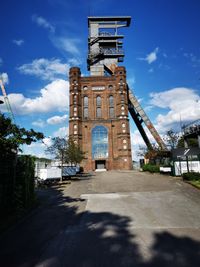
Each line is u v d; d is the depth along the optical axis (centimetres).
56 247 623
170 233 712
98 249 598
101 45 7612
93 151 6156
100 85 6588
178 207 1081
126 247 605
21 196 1096
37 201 1337
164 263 505
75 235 723
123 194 1514
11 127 1072
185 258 528
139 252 570
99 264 511
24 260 546
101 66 7300
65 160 3559
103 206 1160
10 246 642
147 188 1745
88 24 7631
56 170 2531
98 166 6272
